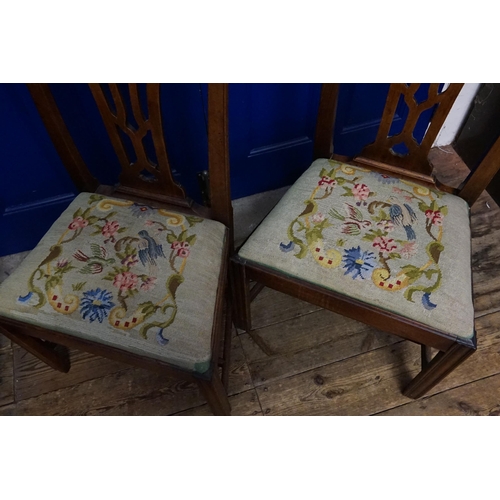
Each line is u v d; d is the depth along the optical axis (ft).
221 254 2.93
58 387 3.84
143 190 3.10
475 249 4.49
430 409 3.66
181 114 3.62
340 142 4.51
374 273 2.66
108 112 2.64
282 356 3.95
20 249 4.50
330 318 4.15
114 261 2.76
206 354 2.48
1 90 3.08
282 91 3.76
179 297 2.61
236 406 3.72
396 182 3.16
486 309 4.10
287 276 2.76
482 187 3.02
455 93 2.67
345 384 3.80
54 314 2.59
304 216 2.93
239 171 4.45
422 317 2.54
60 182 4.00
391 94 2.84
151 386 3.84
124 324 2.53
